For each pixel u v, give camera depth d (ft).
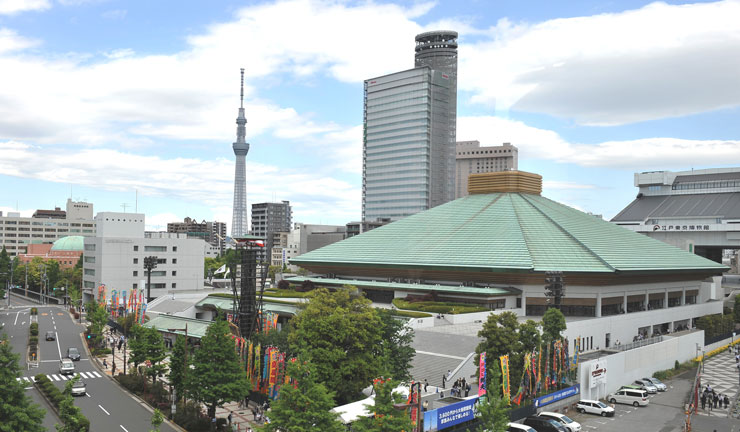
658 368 331.77
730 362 374.84
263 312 325.42
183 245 625.41
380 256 471.21
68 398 163.43
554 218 478.59
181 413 225.35
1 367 161.48
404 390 202.80
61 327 470.39
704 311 485.15
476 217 495.82
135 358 269.23
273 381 224.53
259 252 326.85
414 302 384.06
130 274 591.78
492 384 177.58
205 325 379.55
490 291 377.30
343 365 213.05
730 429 231.09
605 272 380.17
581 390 261.85
